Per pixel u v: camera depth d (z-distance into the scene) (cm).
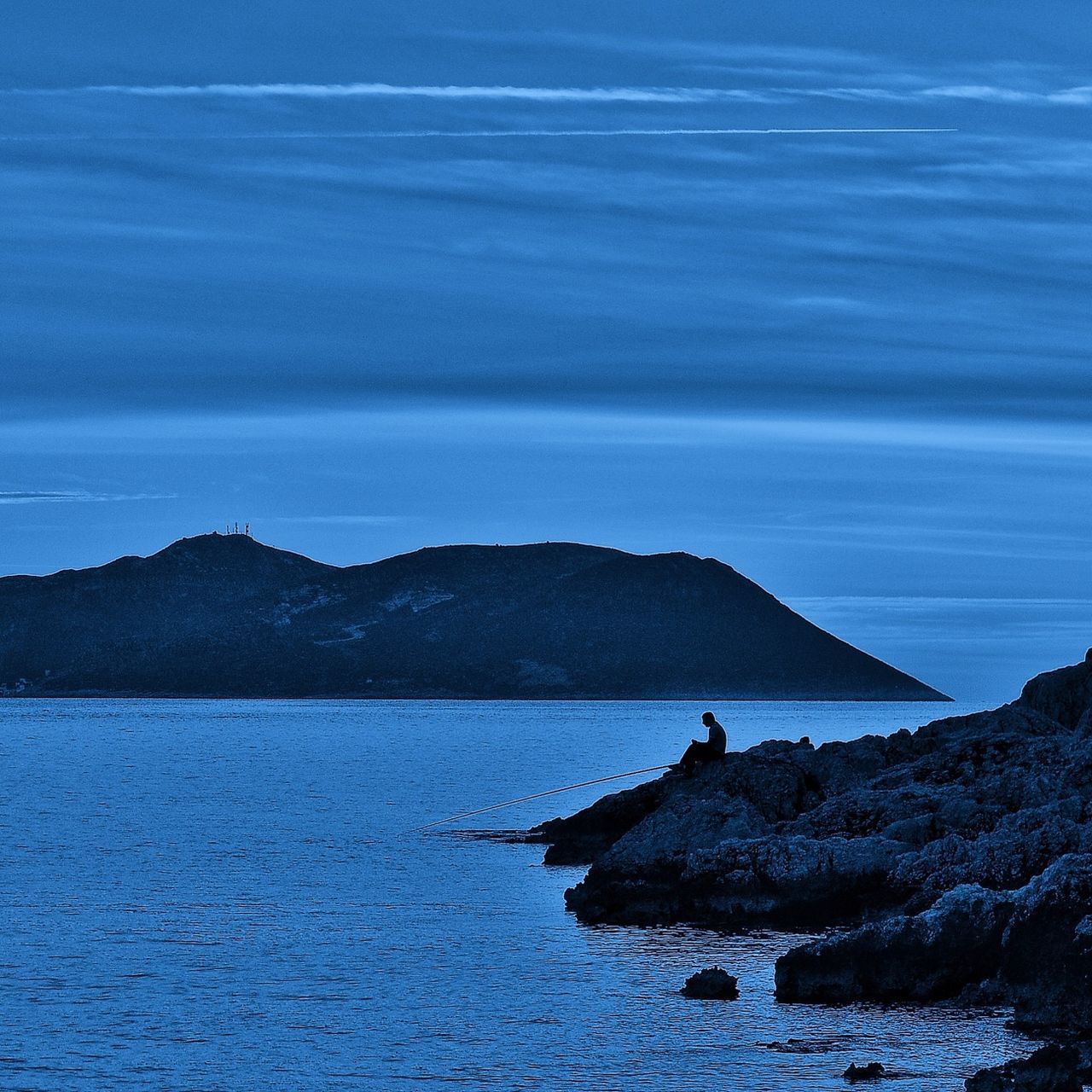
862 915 6962
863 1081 4794
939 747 10038
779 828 7950
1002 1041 5166
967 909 5712
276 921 7731
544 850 11069
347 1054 5178
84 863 10200
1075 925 5388
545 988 6103
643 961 6631
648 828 8150
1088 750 8231
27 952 6869
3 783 19100
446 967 6538
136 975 6381
